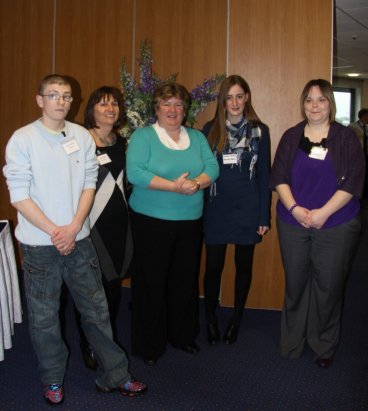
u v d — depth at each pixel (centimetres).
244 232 267
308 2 312
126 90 307
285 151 242
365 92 1202
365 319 326
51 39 411
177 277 249
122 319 318
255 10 319
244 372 244
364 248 554
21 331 292
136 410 208
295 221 238
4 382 232
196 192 238
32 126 188
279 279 332
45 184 187
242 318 320
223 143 261
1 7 419
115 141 248
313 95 229
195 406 211
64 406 210
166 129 238
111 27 392
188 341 263
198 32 369
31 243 190
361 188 227
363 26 671
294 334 257
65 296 277
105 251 232
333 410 209
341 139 227
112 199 233
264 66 320
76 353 265
